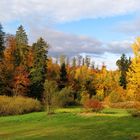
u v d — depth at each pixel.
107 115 40.88
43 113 47.50
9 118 44.66
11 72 75.06
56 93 50.62
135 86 50.12
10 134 30.88
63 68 92.50
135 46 50.38
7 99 52.44
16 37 84.75
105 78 99.81
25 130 33.03
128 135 23.00
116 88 97.25
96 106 45.38
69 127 31.38
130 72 51.88
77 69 110.88
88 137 23.75
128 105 59.12
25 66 78.88
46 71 82.94
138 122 28.67
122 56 114.00
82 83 97.69
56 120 39.47
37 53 80.12
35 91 77.69
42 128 33.31
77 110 51.47
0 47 76.88
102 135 23.83
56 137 25.58
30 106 53.06
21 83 75.00
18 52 81.44
